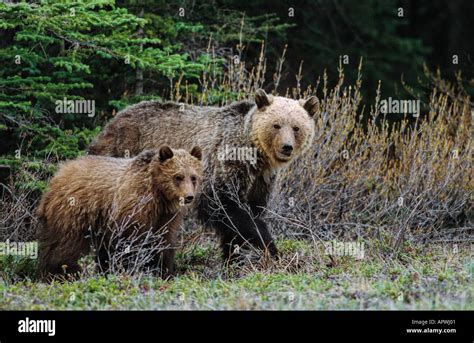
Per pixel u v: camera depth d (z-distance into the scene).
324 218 15.65
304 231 15.21
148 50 16.44
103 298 10.46
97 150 14.41
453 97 20.92
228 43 21.30
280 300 10.08
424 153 15.76
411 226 15.52
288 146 12.84
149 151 12.25
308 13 23.16
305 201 15.23
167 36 18.75
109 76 18.47
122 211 11.93
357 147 16.14
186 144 13.84
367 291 10.55
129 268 11.90
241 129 13.45
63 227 12.37
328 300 10.20
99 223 12.29
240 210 13.41
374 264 12.77
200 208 13.56
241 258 13.48
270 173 13.61
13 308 9.96
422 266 12.42
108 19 15.50
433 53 28.28
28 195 15.34
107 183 12.23
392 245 13.91
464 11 28.66
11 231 14.41
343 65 23.48
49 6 14.83
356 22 24.55
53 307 10.08
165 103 14.38
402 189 15.55
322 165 15.79
